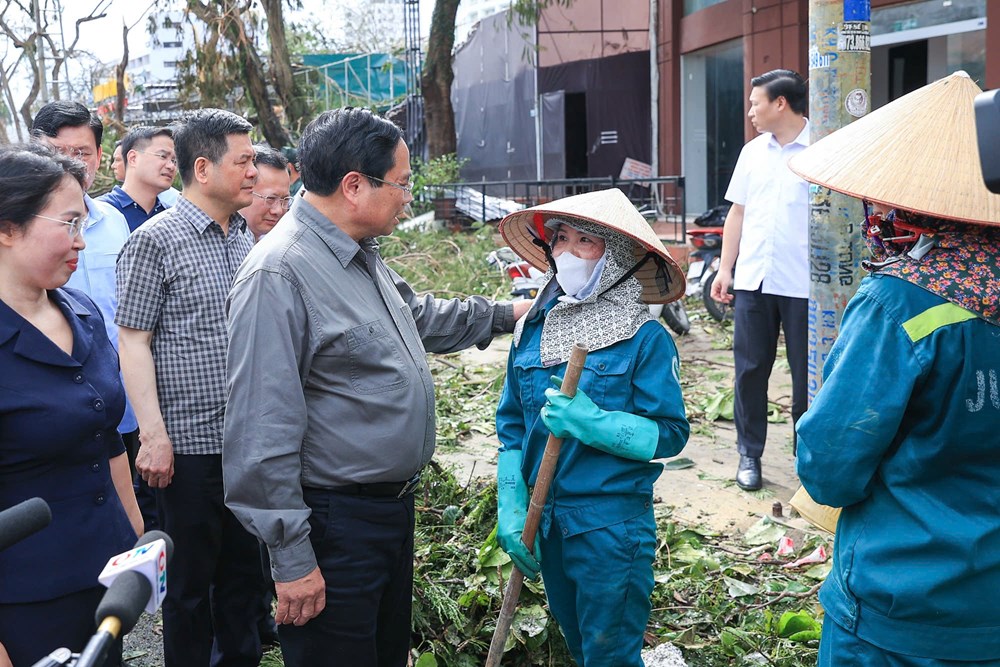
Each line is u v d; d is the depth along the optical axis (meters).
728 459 5.85
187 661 3.50
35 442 2.42
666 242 12.20
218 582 3.69
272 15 13.86
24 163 2.38
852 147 2.37
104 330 2.76
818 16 4.17
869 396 2.19
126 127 13.07
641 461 2.85
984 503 2.19
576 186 18.31
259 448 2.54
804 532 4.62
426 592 3.67
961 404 2.14
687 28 16.95
